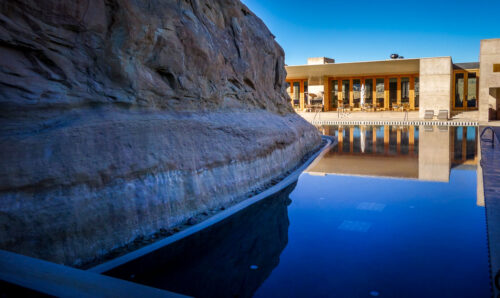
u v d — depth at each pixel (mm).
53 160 4348
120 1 5605
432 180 9539
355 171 10969
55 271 2559
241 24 10781
